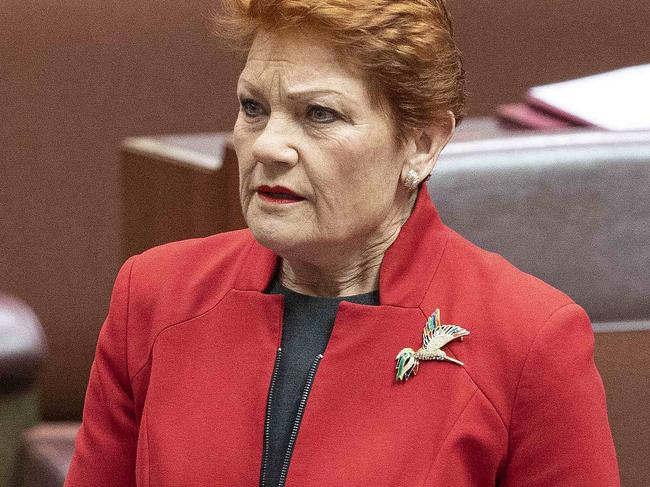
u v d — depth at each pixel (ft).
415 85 17.61
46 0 44.88
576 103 30.86
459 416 18.08
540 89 32.50
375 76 17.42
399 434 18.12
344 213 17.75
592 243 26.30
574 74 46.16
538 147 26.30
